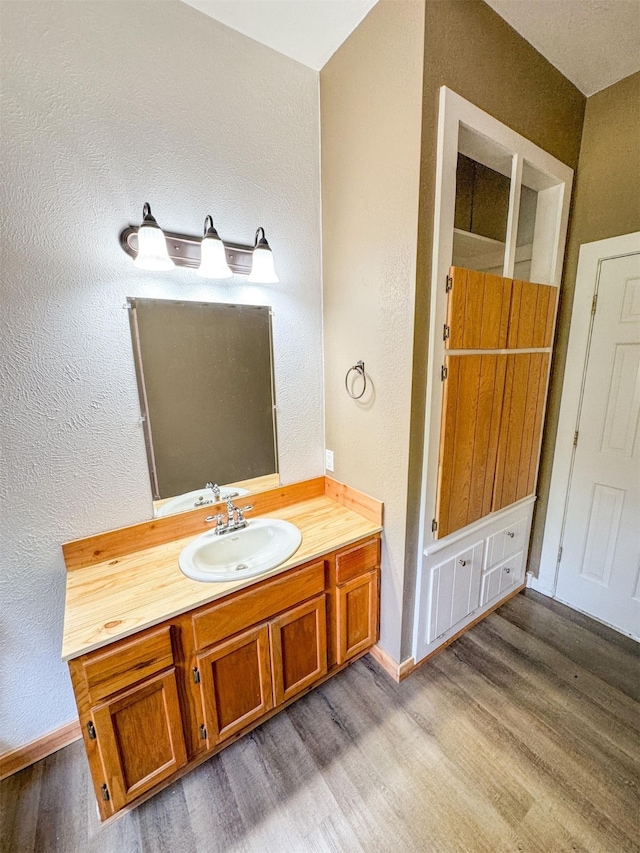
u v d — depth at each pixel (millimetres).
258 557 1564
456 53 1227
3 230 1122
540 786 1233
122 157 1268
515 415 1791
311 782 1265
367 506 1712
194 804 1209
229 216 1520
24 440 1230
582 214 1863
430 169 1251
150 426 1467
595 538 2012
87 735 1033
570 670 1703
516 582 2234
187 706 1214
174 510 1566
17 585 1279
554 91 1611
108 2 1171
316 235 1781
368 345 1583
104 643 1001
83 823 1172
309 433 1938
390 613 1665
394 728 1444
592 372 1921
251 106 1496
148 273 1381
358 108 1445
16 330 1176
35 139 1127
